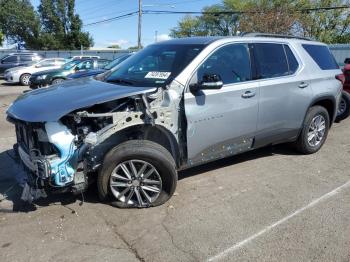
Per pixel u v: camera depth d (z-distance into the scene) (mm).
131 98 3939
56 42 57594
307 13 40031
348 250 3406
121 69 4945
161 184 4102
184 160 4398
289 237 3605
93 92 4008
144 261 3236
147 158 3945
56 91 4223
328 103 6230
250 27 33875
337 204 4293
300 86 5461
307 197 4469
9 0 56188
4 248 3406
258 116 4945
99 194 4070
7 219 3908
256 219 3936
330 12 44094
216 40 4684
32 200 3873
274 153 6090
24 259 3256
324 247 3449
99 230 3703
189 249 3406
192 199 4375
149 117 3926
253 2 49750
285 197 4461
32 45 59000
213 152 4621
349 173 5270
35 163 3705
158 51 4906
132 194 4082
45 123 3637
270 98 5039
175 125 4180
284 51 5441
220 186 4746
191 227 3768
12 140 6996
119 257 3287
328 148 6457
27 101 4035
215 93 4402
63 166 3688
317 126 6023
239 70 4754
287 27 33000
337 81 6199
